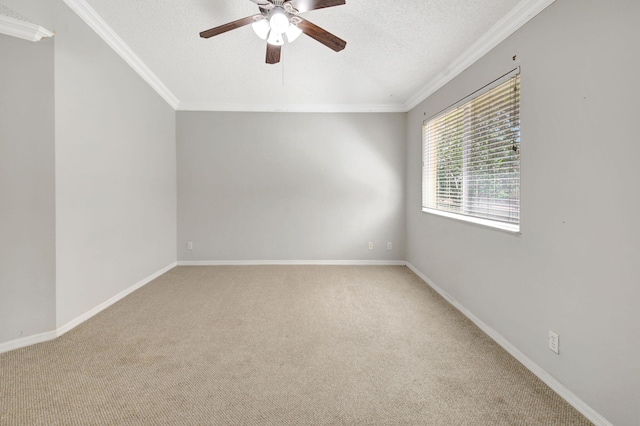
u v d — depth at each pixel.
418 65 3.26
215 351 2.22
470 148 2.97
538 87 1.95
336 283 3.87
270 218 4.82
